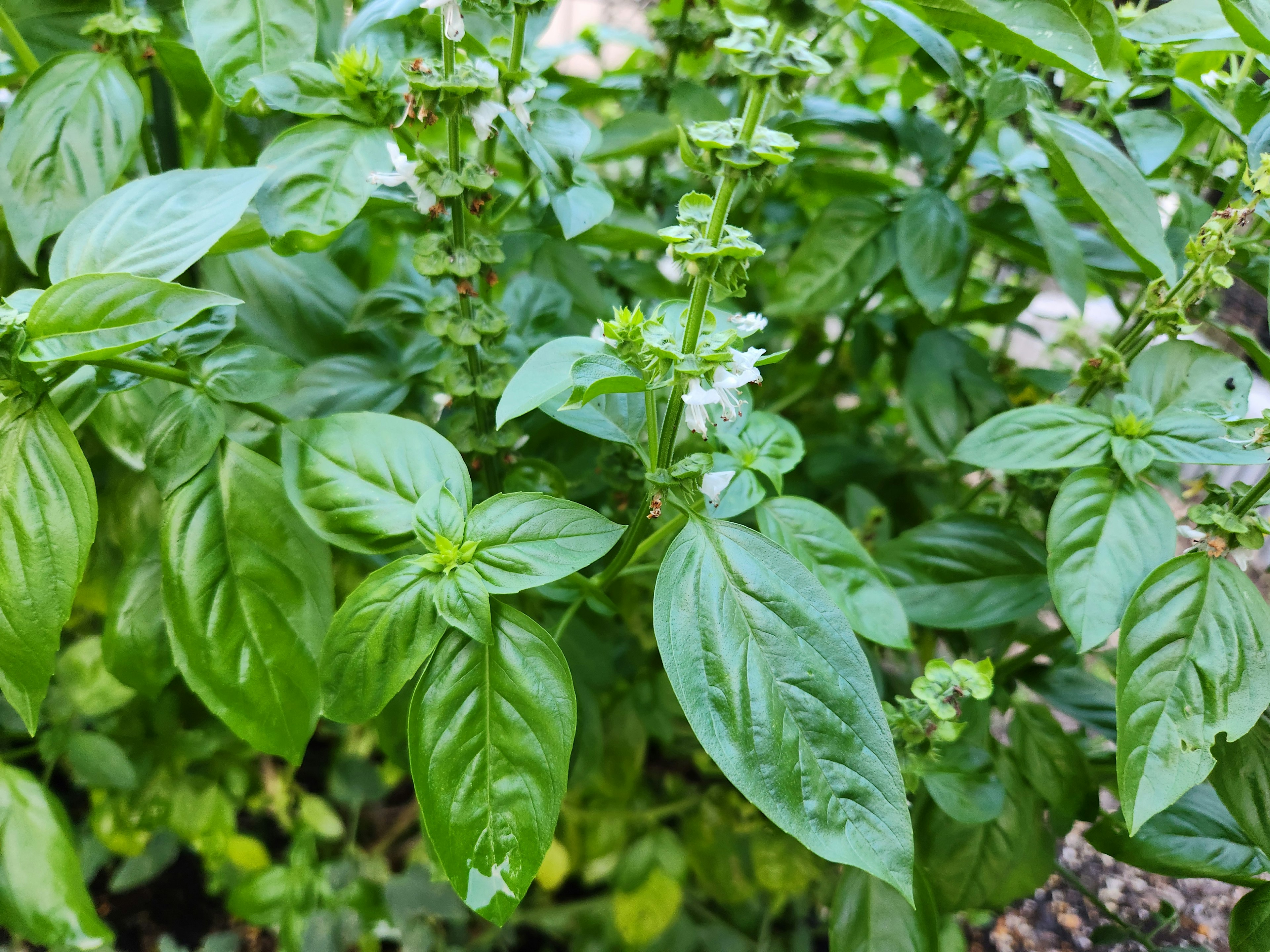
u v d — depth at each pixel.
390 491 0.22
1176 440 0.23
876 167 0.49
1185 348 0.25
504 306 0.30
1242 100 0.29
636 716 0.37
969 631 0.30
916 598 0.28
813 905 0.37
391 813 0.40
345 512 0.21
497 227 0.29
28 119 0.24
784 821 0.17
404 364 0.29
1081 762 0.27
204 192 0.21
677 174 0.40
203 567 0.22
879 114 0.32
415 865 0.34
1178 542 0.31
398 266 0.40
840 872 0.33
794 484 0.39
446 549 0.20
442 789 0.19
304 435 0.22
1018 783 0.28
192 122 0.33
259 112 0.24
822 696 0.18
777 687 0.18
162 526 0.22
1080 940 0.31
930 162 0.32
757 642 0.19
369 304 0.28
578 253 0.33
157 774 0.34
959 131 0.34
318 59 0.28
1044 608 0.31
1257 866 0.25
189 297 0.19
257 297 0.29
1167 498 0.37
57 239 0.31
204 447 0.22
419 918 0.34
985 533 0.28
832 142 0.47
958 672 0.24
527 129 0.24
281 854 0.39
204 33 0.23
